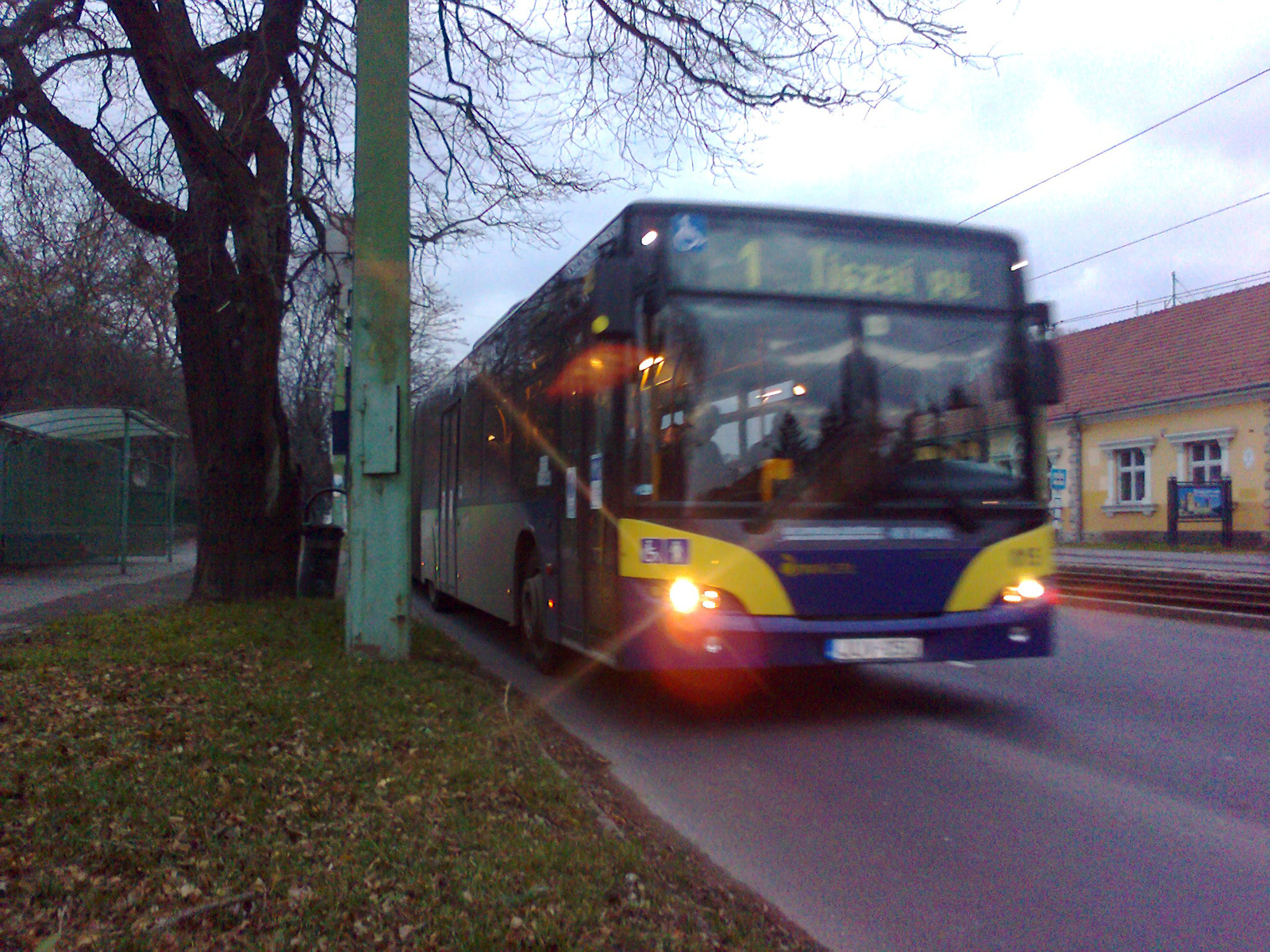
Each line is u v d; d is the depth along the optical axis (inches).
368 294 309.6
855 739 259.1
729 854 177.9
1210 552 994.1
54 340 921.5
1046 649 268.5
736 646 245.3
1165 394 1173.1
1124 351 1354.6
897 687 326.6
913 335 268.7
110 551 856.3
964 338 272.8
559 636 312.7
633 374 253.6
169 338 554.9
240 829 157.9
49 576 697.6
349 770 189.6
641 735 263.7
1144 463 1218.0
